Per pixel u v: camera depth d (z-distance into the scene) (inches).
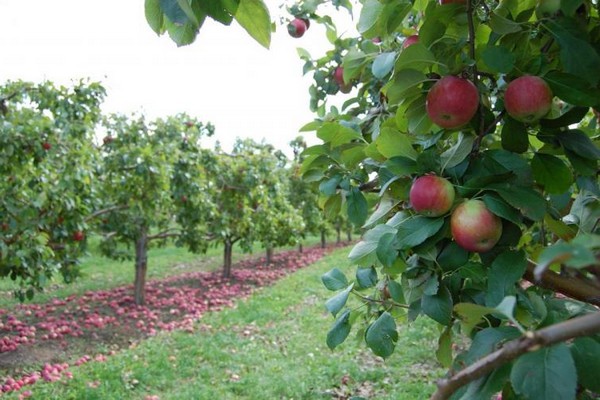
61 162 234.4
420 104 52.4
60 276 475.2
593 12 54.1
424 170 48.8
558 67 51.0
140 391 200.7
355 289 71.5
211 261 680.4
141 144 346.9
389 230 54.5
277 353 250.8
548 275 46.8
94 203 291.4
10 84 252.2
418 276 50.0
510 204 42.4
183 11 31.9
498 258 42.7
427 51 47.6
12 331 287.3
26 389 198.7
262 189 468.4
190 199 375.6
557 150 49.6
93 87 265.1
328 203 78.1
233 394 198.1
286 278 509.0
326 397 194.2
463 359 54.7
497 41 48.8
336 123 68.0
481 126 48.5
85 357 243.4
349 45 108.0
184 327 305.3
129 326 314.3
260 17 38.8
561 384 29.0
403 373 213.9
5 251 194.9
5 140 198.2
